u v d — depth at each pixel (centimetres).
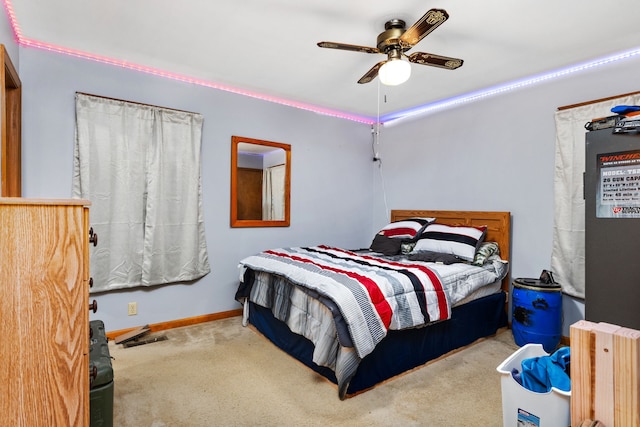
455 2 199
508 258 333
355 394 211
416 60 221
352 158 462
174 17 219
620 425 77
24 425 94
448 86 343
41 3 205
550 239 307
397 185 456
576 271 285
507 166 339
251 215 373
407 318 224
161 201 310
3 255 91
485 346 289
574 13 210
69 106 271
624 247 162
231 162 357
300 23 225
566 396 112
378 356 223
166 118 311
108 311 292
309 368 244
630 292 159
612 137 165
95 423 141
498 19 217
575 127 287
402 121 448
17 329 93
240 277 323
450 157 392
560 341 290
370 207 483
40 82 259
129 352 270
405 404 203
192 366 247
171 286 324
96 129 279
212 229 346
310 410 195
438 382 229
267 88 352
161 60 285
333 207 443
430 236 349
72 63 271
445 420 188
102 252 283
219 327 329
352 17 216
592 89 282
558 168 298
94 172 278
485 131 358
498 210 347
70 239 99
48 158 264
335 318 200
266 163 384
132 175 295
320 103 402
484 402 205
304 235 417
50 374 97
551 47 256
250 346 284
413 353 245
